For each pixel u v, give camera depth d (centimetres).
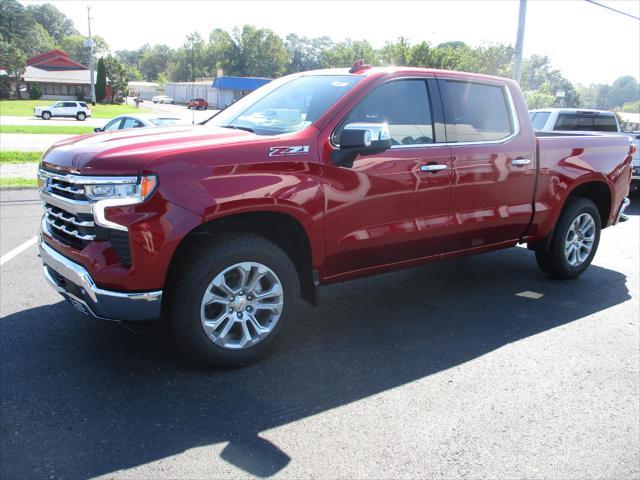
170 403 332
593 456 298
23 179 1198
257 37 13988
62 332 424
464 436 312
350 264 418
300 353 406
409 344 427
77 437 297
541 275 618
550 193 539
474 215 479
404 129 434
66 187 347
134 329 387
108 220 321
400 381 370
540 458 295
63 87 9094
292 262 398
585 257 602
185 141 361
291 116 417
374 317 480
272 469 278
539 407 344
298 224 382
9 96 8531
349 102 405
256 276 366
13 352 390
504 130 504
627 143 621
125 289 326
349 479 272
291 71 15862
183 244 352
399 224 430
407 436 309
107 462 278
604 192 611
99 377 360
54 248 368
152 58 19450
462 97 475
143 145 349
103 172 324
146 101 10894
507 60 5884
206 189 335
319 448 296
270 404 336
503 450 300
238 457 286
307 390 354
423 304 516
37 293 508
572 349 428
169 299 346
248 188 348
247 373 372
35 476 266
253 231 392
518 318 488
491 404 345
